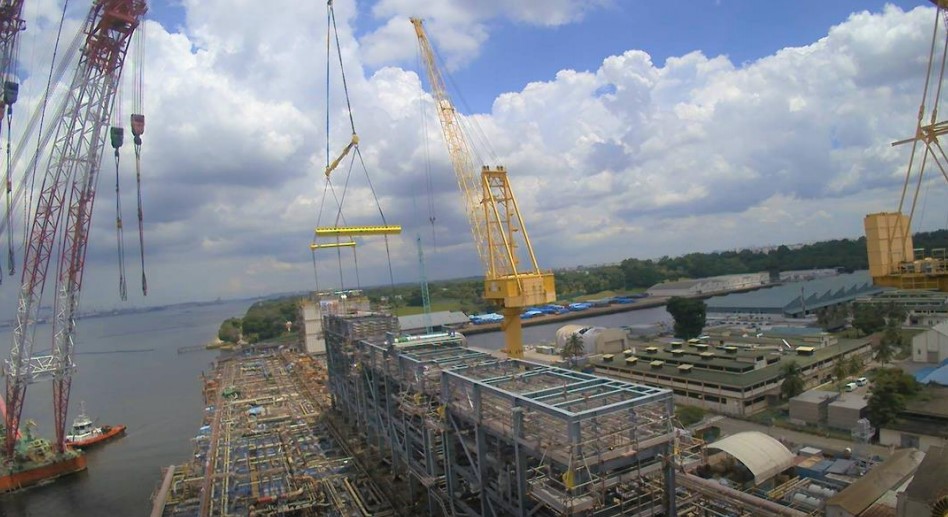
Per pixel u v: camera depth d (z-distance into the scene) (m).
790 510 40.47
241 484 62.16
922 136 47.72
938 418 65.19
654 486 35.81
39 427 120.12
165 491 64.19
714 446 57.09
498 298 103.62
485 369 47.72
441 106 114.69
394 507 55.00
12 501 78.31
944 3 44.69
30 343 88.25
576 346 129.12
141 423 116.88
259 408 98.06
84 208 87.44
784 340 120.75
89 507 75.50
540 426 34.47
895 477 43.50
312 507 55.09
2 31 73.81
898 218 51.16
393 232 95.56
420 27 112.62
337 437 78.44
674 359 104.38
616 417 33.81
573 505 29.80
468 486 45.56
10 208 82.19
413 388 51.09
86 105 81.88
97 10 75.81
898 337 116.31
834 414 74.06
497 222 107.56
